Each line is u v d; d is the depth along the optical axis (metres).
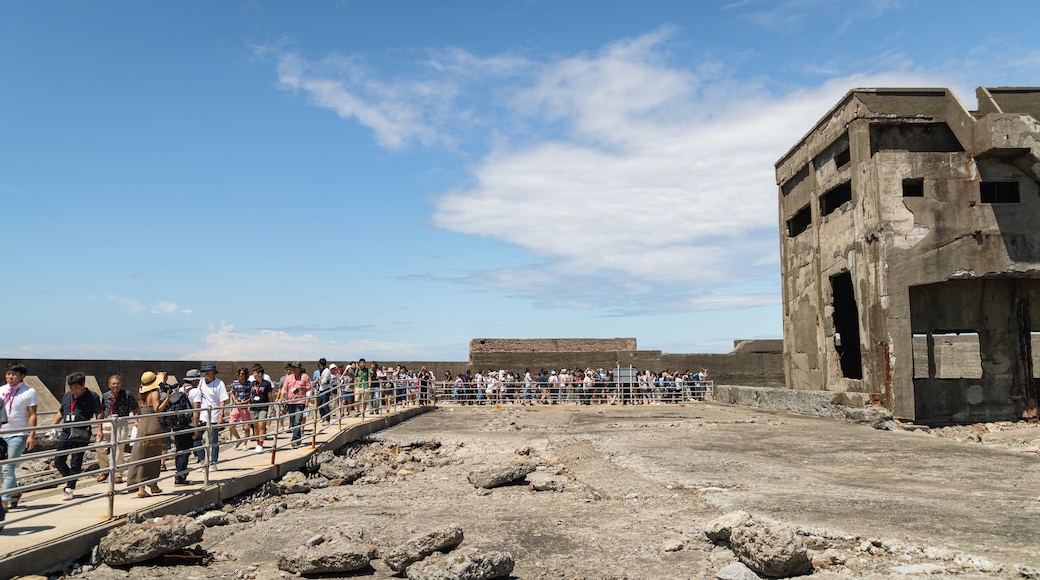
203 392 12.99
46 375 25.02
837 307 28.41
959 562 6.95
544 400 33.62
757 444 16.55
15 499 9.37
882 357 21.17
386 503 11.17
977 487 11.24
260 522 9.62
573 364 38.59
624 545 8.10
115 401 11.62
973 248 21.12
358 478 13.51
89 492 10.38
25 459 7.02
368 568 7.40
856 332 28.52
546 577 6.97
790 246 30.22
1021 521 8.68
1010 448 15.84
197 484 10.55
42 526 7.75
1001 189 22.23
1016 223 21.19
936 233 21.20
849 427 20.20
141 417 8.94
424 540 7.15
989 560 6.93
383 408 24.03
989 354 22.09
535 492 11.98
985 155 21.06
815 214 26.86
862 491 10.86
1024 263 21.06
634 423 22.06
